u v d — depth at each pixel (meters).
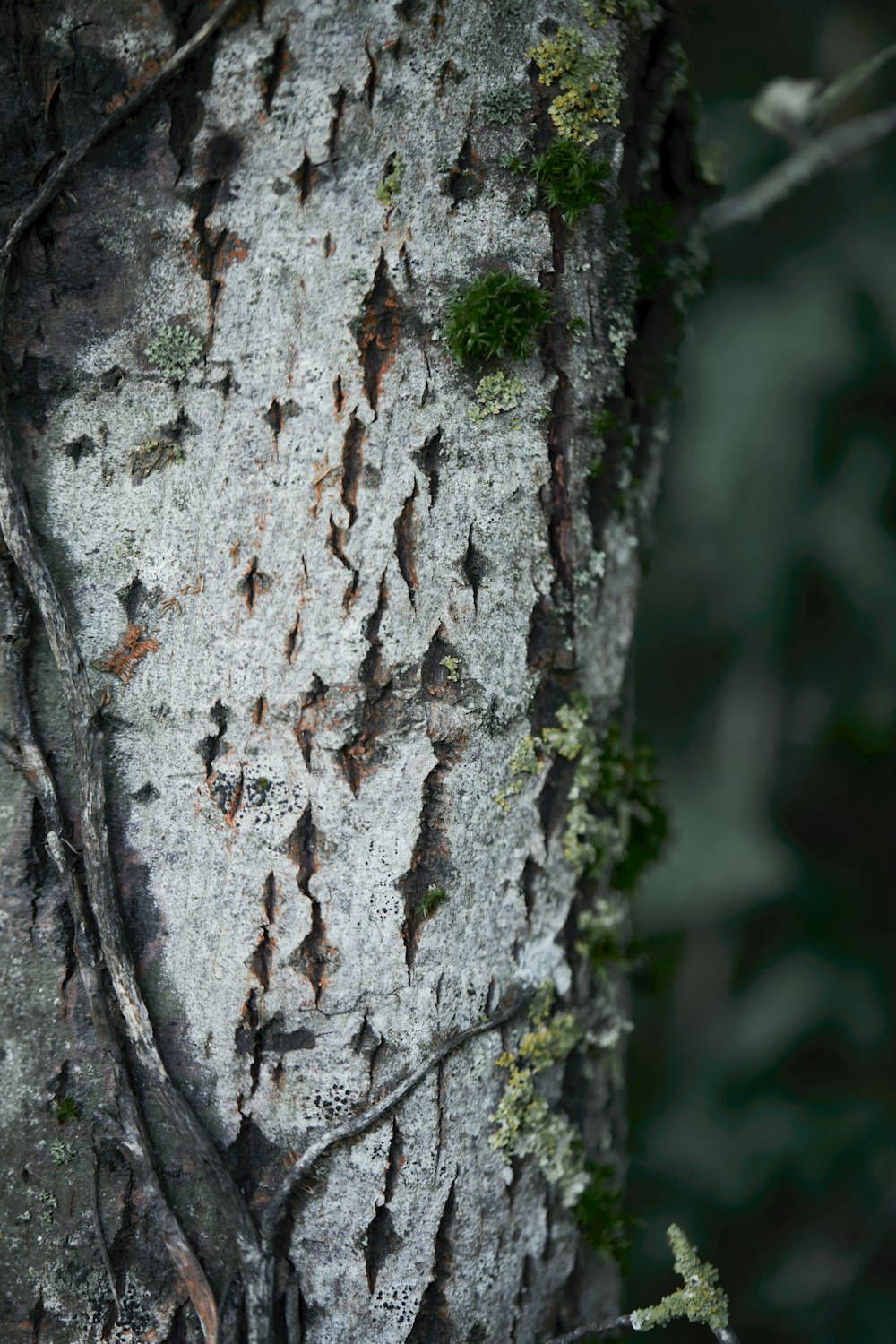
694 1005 2.20
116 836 1.22
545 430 1.24
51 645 1.21
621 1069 1.31
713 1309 1.24
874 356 2.00
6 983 1.22
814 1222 2.01
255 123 1.21
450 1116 1.23
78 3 1.21
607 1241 1.28
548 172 1.22
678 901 2.08
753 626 2.13
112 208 1.21
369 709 1.22
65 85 1.21
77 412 1.22
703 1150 2.02
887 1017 2.09
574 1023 1.27
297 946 1.22
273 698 1.22
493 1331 1.25
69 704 1.22
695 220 1.31
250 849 1.22
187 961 1.22
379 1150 1.22
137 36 1.21
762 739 2.16
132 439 1.22
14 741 1.21
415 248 1.21
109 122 1.21
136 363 1.22
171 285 1.21
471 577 1.23
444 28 1.21
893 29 2.00
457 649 1.22
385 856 1.22
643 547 1.31
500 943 1.24
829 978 2.09
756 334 2.02
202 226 1.21
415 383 1.22
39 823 1.22
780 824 2.25
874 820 2.26
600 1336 1.28
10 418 1.21
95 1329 1.22
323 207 1.21
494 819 1.24
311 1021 1.22
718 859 2.10
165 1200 1.22
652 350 1.30
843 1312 1.91
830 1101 2.06
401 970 1.22
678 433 2.07
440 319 1.22
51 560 1.22
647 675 2.28
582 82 1.23
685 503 2.09
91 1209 1.22
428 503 1.22
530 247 1.23
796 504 2.06
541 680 1.25
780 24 2.00
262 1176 1.22
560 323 1.24
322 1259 1.23
